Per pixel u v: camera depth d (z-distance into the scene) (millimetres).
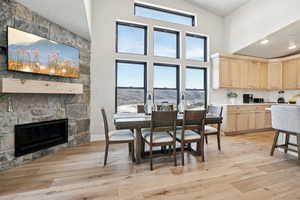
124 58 3676
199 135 2412
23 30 2262
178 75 4285
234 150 2857
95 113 3471
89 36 3184
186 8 4285
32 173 1993
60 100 2828
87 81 3332
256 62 4688
